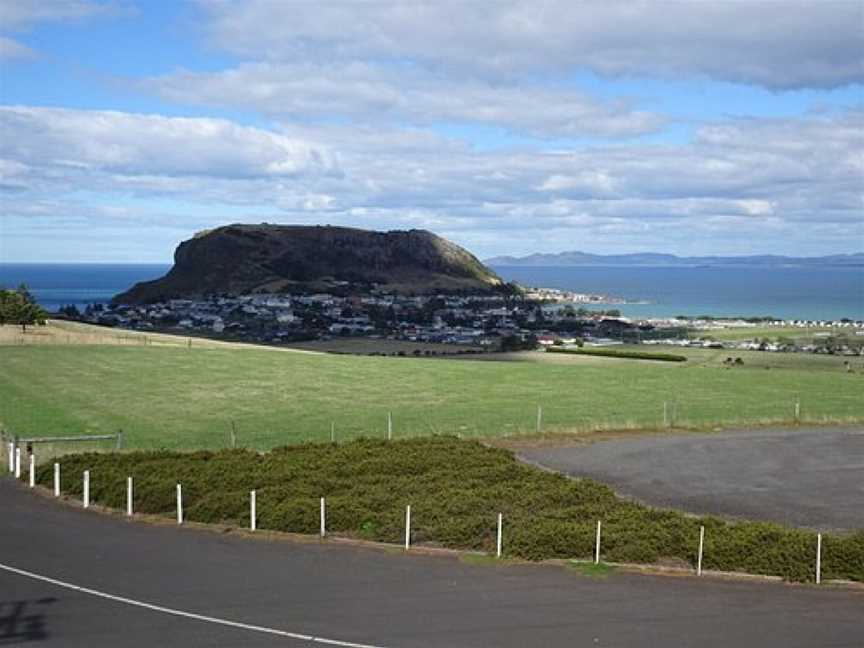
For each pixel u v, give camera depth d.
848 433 45.00
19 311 96.88
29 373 67.06
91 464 33.38
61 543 24.28
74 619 17.95
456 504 26.77
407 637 16.95
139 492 28.78
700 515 28.77
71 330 98.69
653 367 79.06
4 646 16.38
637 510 26.06
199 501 27.94
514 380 68.75
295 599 19.31
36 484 32.47
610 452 39.47
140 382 64.56
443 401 58.00
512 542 23.08
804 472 35.69
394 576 21.12
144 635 17.03
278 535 25.06
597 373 73.25
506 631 17.30
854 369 80.75
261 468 32.00
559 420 49.34
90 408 53.69
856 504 30.59
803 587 20.42
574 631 17.31
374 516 25.80
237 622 17.80
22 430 45.81
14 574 21.19
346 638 16.89
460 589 20.09
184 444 42.62
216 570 21.64
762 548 22.00
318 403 56.97
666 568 21.72
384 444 36.78
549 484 29.95
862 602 19.33
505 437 43.06
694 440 42.66
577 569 21.70
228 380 66.50
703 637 17.00
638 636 17.03
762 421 48.19
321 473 31.41
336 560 22.55
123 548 23.75
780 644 16.62
